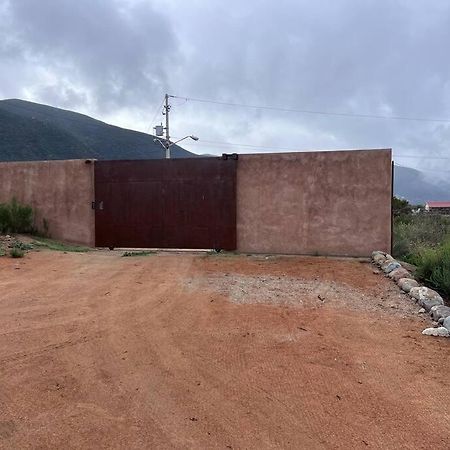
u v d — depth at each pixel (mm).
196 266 8969
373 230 10352
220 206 11297
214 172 11312
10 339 4500
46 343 4418
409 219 20891
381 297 6777
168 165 11641
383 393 3531
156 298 6250
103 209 12133
